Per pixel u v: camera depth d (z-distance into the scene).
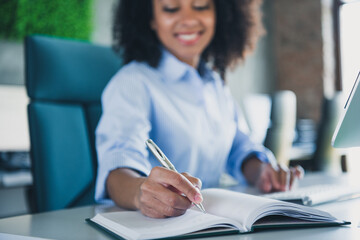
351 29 4.13
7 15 2.46
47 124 1.21
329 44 4.20
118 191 0.81
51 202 1.18
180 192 0.68
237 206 0.64
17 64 2.52
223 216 0.63
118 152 0.91
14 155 2.07
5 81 2.46
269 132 2.12
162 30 1.29
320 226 0.61
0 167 1.92
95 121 1.35
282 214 0.62
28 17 2.53
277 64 4.45
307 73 4.25
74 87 1.32
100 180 0.88
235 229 0.57
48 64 1.27
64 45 1.33
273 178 1.01
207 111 1.30
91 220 0.69
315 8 4.20
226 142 1.33
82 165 1.28
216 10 1.49
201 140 1.25
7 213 2.39
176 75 1.26
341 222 0.61
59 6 2.66
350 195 0.90
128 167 0.88
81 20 2.78
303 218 0.62
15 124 2.32
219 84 1.47
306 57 4.26
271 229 0.59
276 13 4.44
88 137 1.33
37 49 1.25
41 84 1.25
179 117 1.22
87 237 0.59
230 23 1.54
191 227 0.56
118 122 1.04
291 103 2.15
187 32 1.28
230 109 1.48
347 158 2.21
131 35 1.32
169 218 0.64
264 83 4.32
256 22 1.60
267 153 1.31
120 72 1.22
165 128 1.21
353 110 0.67
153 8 1.31
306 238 0.54
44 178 1.18
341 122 0.69
